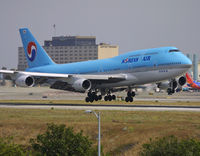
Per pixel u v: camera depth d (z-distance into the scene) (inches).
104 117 4458.7
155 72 5625.0
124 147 3390.7
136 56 5920.3
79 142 2797.7
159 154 2608.3
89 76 6053.2
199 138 3356.3
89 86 6102.4
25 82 6127.0
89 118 4414.4
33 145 2832.2
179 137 3395.7
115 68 6146.7
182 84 5940.0
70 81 6136.8
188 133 3454.7
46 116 4628.4
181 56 5497.1
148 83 5885.8
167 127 3690.9
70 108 5516.7
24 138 3725.4
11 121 4276.6
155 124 3905.0
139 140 3410.4
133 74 5890.8
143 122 4057.6
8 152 2600.9
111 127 3811.5
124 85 6122.1
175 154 2566.4
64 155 2746.1
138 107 5634.8
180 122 3991.1
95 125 3924.7
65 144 2768.2
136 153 3186.5
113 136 3641.7
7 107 5777.6
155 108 5442.9
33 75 6131.9
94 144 3511.3
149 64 5679.1
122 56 6171.3
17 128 3983.8
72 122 4138.8
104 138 3629.4
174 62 5462.6
